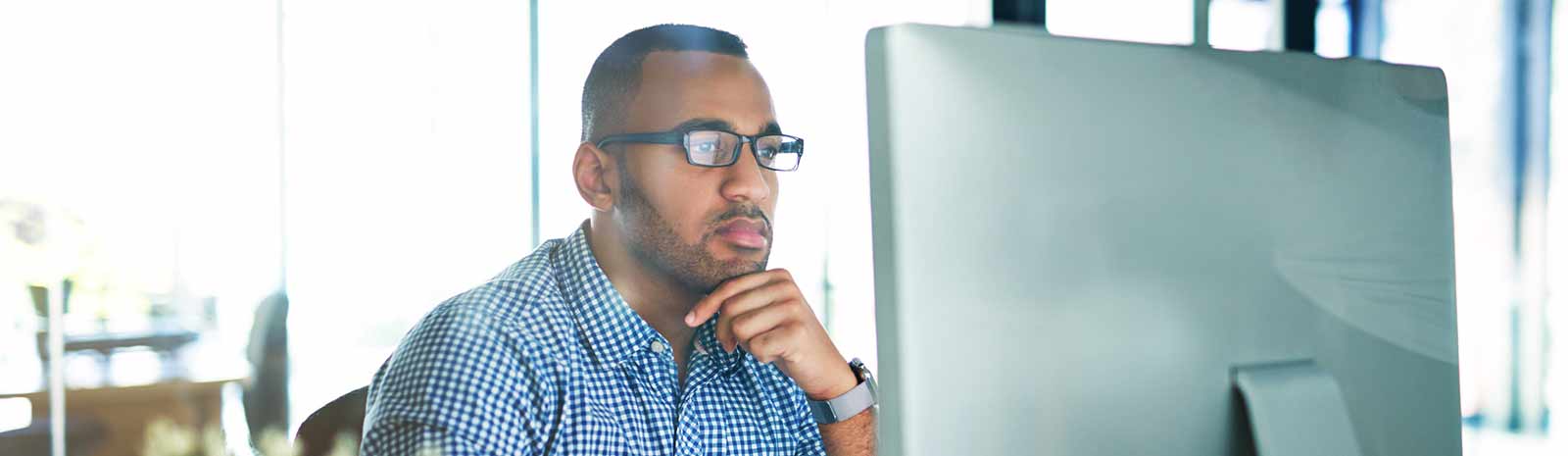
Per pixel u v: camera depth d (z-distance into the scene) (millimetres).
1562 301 3701
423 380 847
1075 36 466
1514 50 3641
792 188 5379
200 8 4695
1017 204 448
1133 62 477
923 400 431
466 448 821
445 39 4848
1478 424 3723
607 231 977
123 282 4344
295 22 4781
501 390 853
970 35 442
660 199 960
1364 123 544
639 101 970
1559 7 3658
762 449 977
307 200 4785
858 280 5371
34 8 4449
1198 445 493
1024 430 450
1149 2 3553
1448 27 3541
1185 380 488
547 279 940
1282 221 514
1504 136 3682
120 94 4566
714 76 980
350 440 1089
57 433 2832
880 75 432
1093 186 464
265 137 4758
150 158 4582
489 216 4875
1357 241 540
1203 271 492
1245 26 3230
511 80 4875
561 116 4879
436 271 4887
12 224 4086
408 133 4859
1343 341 532
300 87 4797
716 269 968
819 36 5352
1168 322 482
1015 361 448
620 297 928
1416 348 560
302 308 4762
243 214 4699
